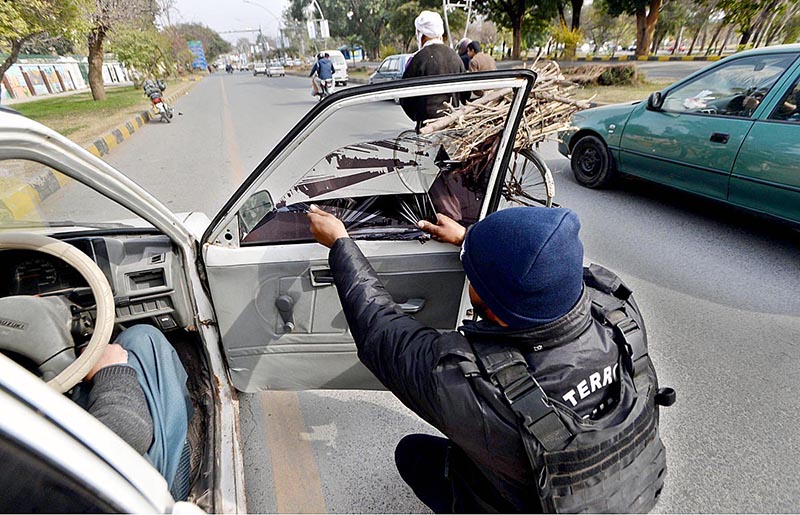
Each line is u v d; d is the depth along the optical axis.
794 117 3.16
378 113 2.23
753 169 3.36
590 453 0.80
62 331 1.34
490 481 0.95
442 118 1.65
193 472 1.50
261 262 1.63
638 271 3.36
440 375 0.89
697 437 2.00
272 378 1.87
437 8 24.02
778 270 3.29
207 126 10.58
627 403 0.86
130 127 9.94
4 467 0.62
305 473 1.90
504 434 0.82
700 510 1.70
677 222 4.17
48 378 1.29
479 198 1.83
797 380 2.29
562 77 2.28
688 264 3.43
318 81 13.65
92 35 13.76
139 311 1.70
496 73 1.39
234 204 1.57
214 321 1.75
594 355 0.88
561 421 0.79
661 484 0.94
